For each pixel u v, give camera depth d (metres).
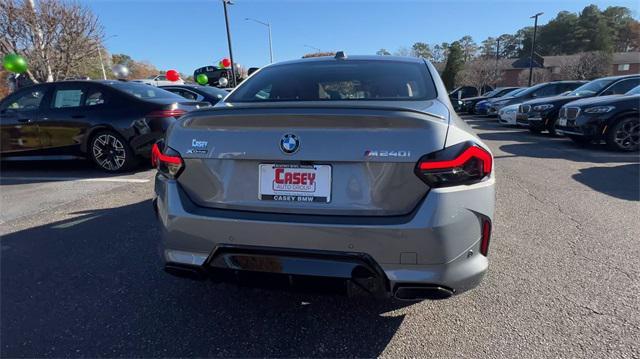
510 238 3.37
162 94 6.69
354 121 1.77
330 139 1.79
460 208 1.77
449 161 1.73
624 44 85.62
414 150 1.73
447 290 1.84
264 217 1.88
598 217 3.84
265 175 1.90
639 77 9.24
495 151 7.87
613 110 7.43
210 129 1.96
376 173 1.78
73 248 3.36
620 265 2.85
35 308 2.48
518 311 2.33
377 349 2.05
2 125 6.50
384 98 2.41
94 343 2.14
